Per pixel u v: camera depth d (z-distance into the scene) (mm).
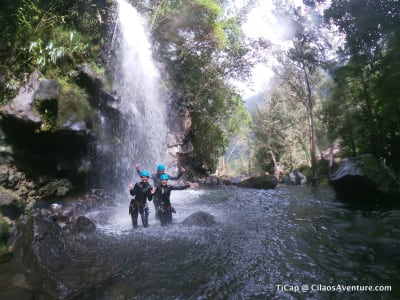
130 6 13172
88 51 9539
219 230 6293
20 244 4594
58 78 7805
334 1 11820
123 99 10883
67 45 8445
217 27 18016
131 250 4992
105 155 8984
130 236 5691
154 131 13680
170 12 16781
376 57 11336
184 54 18891
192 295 3607
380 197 8922
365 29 10883
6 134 6520
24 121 6523
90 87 8836
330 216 7781
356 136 15680
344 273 4254
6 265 4145
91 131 8305
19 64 7086
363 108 14461
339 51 13195
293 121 31609
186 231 6090
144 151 12352
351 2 11234
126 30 12461
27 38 7285
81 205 7137
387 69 10047
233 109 23719
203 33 18266
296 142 32906
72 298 3422
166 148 15109
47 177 7293
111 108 9680
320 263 4609
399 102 10383
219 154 24391
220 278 4062
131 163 10883
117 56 11438
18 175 6629
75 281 3801
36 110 6750
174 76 17938
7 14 7258
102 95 9352
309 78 20672
